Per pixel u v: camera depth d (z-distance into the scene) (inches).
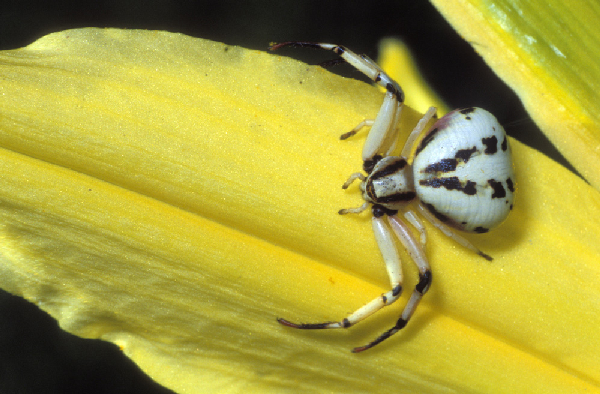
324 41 4.8
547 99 4.3
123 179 4.2
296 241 4.3
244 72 4.2
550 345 4.3
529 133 4.6
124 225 4.2
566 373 4.3
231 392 4.2
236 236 4.2
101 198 4.2
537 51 4.2
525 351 4.3
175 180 4.2
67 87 4.2
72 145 4.2
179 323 4.2
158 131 4.2
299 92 4.3
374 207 4.4
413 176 4.4
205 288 4.2
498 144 4.3
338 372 4.3
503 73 4.3
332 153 4.3
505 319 4.3
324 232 4.3
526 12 4.2
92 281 4.2
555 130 4.3
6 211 4.1
